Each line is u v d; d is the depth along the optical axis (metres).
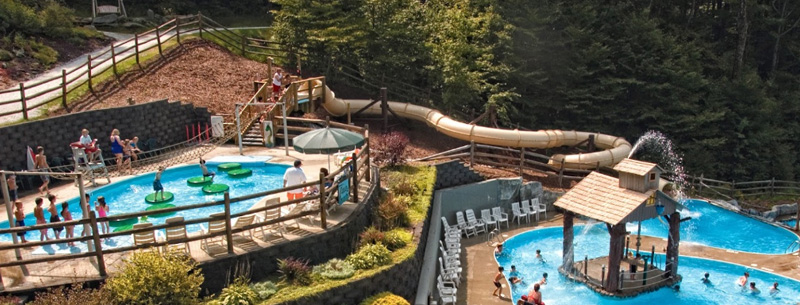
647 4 47.34
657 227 27.97
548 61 39.38
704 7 52.44
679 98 40.66
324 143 19.66
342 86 37.47
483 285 21.31
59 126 23.75
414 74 38.53
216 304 14.43
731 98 42.38
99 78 30.27
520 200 28.67
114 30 41.88
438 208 24.69
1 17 33.91
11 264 13.49
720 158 40.78
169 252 14.80
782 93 46.00
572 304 20.11
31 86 25.19
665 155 38.53
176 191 22.69
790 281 22.14
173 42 36.28
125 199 21.69
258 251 16.06
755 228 27.89
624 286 20.81
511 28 37.09
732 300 20.66
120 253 15.97
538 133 30.36
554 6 38.78
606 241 25.94
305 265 16.27
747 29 46.00
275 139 28.77
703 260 23.95
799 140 44.84
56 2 40.84
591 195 21.36
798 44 49.59
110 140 25.45
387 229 19.92
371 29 36.91
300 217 17.39
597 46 39.03
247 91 32.50
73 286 13.89
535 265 23.22
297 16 36.41
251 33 44.41
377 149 27.45
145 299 13.52
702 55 45.88
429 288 18.45
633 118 40.25
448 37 37.41
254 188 22.84
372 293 16.42
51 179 23.11
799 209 27.47
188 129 28.78
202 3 52.97
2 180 14.79
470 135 29.94
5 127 21.95
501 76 37.28
